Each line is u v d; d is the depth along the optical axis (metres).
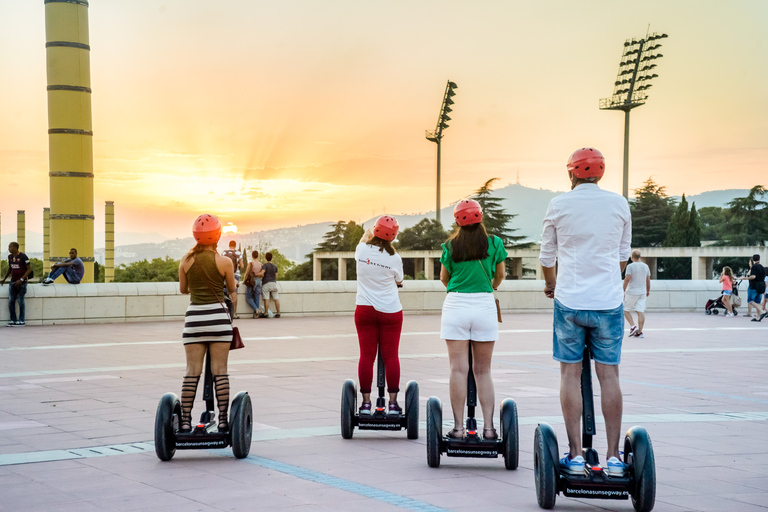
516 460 6.05
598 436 7.41
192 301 6.45
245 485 5.56
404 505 5.07
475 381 6.29
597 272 4.93
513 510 4.99
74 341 16.44
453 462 6.37
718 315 26.55
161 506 5.03
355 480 5.72
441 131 88.19
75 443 6.94
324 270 124.75
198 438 6.23
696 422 8.09
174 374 11.46
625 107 76.56
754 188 105.44
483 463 6.35
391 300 7.21
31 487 5.50
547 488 4.91
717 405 9.14
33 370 11.89
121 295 21.69
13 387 10.20
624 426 7.88
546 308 27.69
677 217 90.00
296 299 24.53
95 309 21.36
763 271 23.72
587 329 4.98
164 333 18.36
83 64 32.28
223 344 6.39
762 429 7.73
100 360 13.17
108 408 8.66
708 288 28.73
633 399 9.56
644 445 4.81
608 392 4.95
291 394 9.66
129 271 122.81
